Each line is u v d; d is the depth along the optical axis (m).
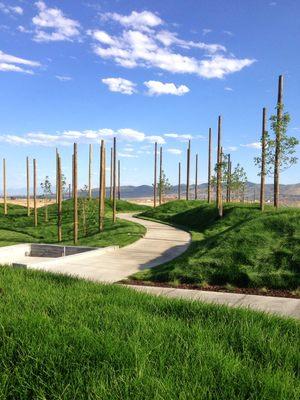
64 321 5.54
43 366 4.25
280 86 30.67
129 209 75.56
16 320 5.46
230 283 13.45
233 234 16.09
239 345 5.16
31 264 16.58
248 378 4.01
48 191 64.75
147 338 5.03
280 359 4.70
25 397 3.85
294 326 6.33
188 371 4.12
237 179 43.56
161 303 7.39
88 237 34.47
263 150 31.98
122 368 4.07
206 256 14.87
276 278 13.09
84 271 16.11
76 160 32.12
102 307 6.52
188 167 71.56
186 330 5.46
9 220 55.28
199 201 61.66
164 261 18.89
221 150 40.09
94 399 3.65
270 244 15.23
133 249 23.48
